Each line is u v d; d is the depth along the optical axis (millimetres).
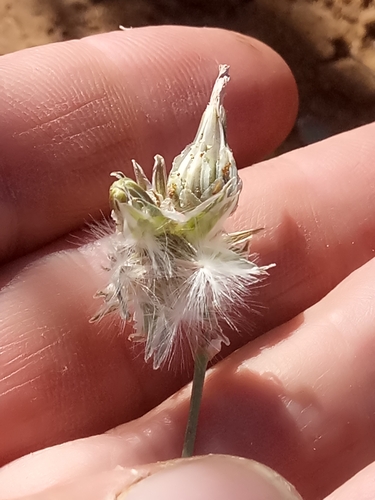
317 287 56
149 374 51
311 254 55
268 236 54
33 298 49
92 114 54
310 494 47
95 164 54
